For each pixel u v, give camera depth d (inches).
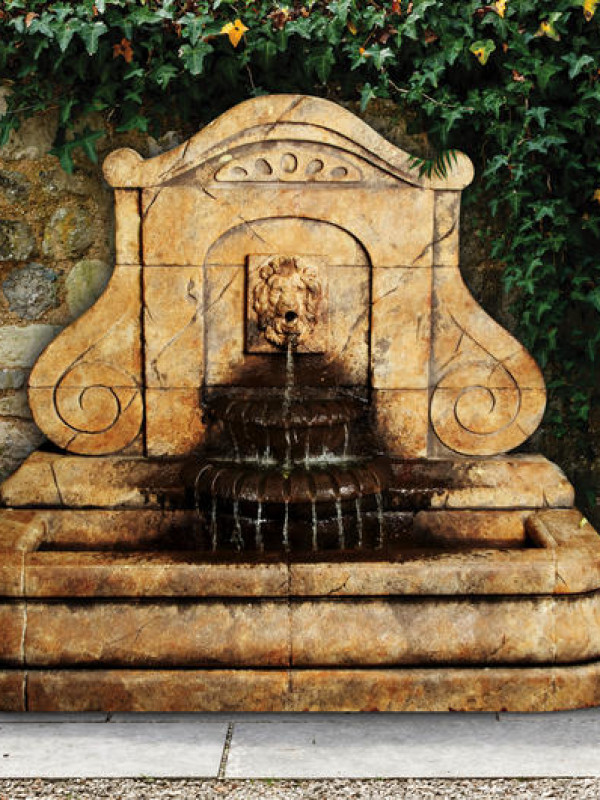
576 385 164.2
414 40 150.9
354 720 116.6
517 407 150.6
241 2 148.9
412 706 117.7
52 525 141.8
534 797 99.0
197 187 144.7
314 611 118.5
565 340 164.1
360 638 118.0
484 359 149.5
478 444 151.2
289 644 117.8
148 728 114.0
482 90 154.3
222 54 151.8
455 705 118.1
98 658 117.7
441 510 145.6
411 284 146.9
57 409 148.9
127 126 155.2
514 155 153.4
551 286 160.1
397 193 145.2
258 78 155.2
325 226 146.3
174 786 101.0
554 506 145.7
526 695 118.0
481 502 145.8
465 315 148.5
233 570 117.7
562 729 114.0
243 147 144.3
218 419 148.6
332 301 147.9
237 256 146.6
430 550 124.2
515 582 118.3
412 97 151.8
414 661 118.1
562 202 155.7
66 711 118.0
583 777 103.0
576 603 120.3
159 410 148.6
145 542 142.7
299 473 135.9
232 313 147.9
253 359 149.0
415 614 118.7
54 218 158.7
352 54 150.3
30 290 159.8
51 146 157.4
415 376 148.8
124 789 100.3
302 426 138.0
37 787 100.6
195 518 143.2
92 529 142.2
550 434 165.2
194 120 157.0
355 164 144.8
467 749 109.2
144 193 144.4
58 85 155.2
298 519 135.9
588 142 154.2
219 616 118.3
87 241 159.8
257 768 104.8
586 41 149.5
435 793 99.7
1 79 155.3
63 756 107.2
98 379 148.6
